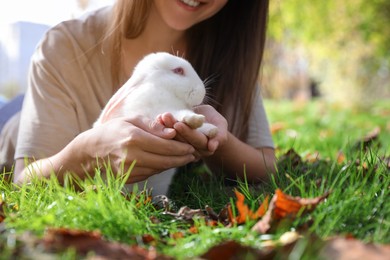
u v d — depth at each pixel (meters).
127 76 1.01
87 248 0.46
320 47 4.06
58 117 0.91
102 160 0.73
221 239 0.52
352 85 4.29
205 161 0.98
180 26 0.96
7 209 0.61
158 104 0.71
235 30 1.06
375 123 2.93
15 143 1.02
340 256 0.45
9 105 1.27
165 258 0.46
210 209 0.65
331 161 0.99
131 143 0.67
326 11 3.72
